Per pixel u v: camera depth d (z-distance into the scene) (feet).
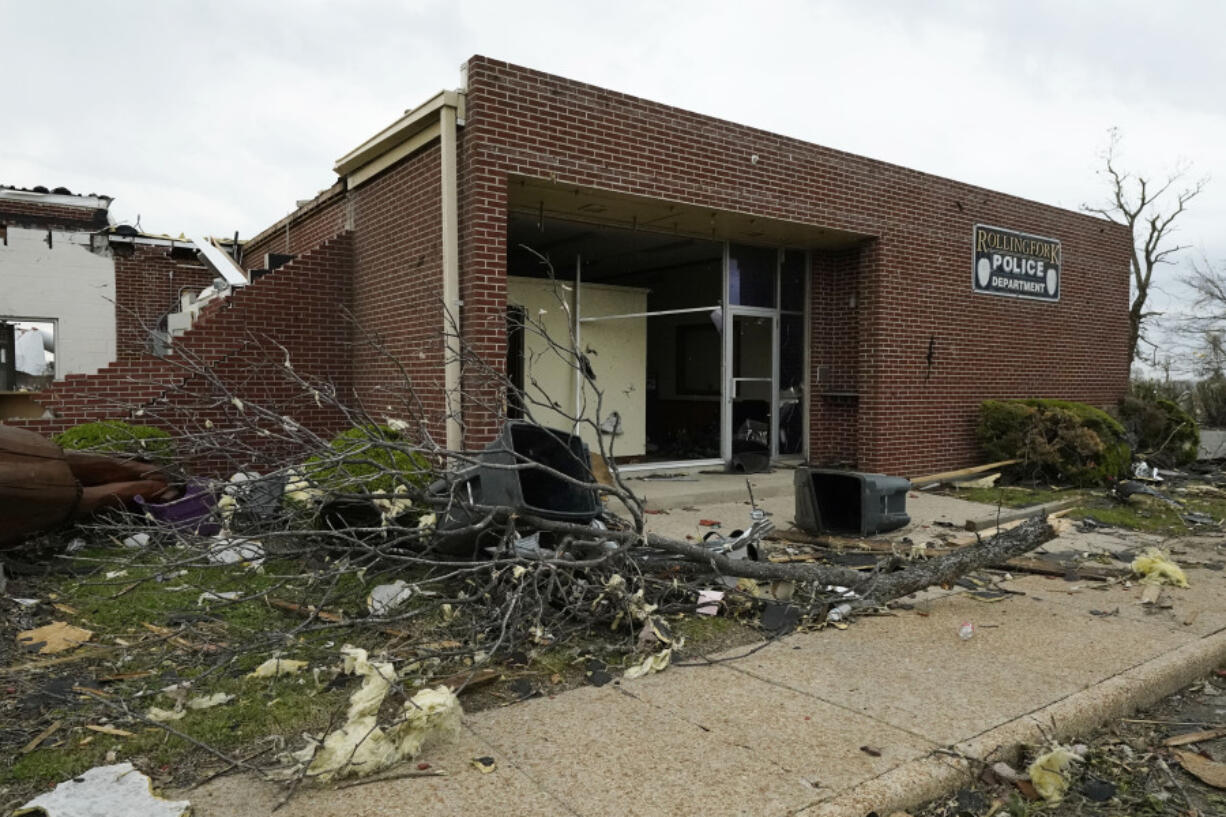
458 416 26.66
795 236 37.01
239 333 31.73
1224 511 32.12
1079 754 12.32
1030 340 43.68
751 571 17.57
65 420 28.55
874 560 22.59
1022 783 11.27
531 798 10.09
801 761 11.12
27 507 19.52
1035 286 43.73
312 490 17.80
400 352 30.63
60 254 44.52
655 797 10.14
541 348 37.40
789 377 40.70
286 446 28.99
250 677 13.69
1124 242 49.21
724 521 27.71
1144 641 16.34
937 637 16.60
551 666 14.61
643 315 37.29
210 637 15.57
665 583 17.57
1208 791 11.48
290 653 14.76
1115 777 11.86
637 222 34.37
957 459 40.22
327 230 37.04
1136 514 31.30
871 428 37.32
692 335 44.65
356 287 33.99
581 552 16.96
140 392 29.63
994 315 41.75
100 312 45.70
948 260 39.52
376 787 10.35
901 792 10.45
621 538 16.53
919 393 38.50
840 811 9.92
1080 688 13.83
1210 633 16.89
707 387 43.86
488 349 26.78
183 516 22.15
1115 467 37.65
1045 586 20.83
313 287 33.32
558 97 28.07
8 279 43.11
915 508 31.40
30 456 19.97
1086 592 20.18
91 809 9.56
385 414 30.58
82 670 14.05
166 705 12.68
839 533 25.82
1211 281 90.79
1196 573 22.21
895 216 37.37
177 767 10.86
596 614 16.44
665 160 30.55
